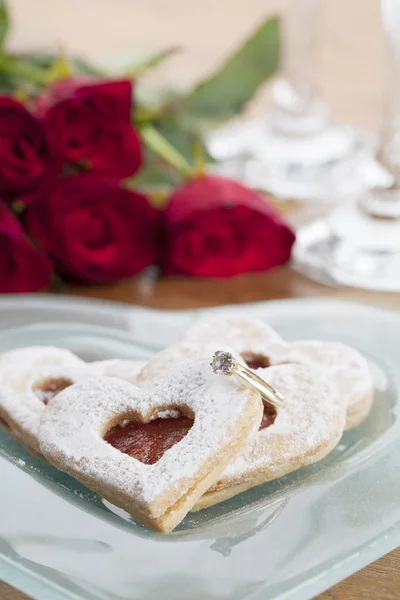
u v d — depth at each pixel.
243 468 0.43
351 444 0.46
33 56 0.66
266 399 0.43
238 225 0.58
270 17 0.63
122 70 0.64
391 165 0.60
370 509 0.43
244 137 0.72
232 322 0.48
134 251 0.59
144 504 0.41
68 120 0.58
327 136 0.70
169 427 0.43
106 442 0.43
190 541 0.41
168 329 0.52
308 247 0.62
